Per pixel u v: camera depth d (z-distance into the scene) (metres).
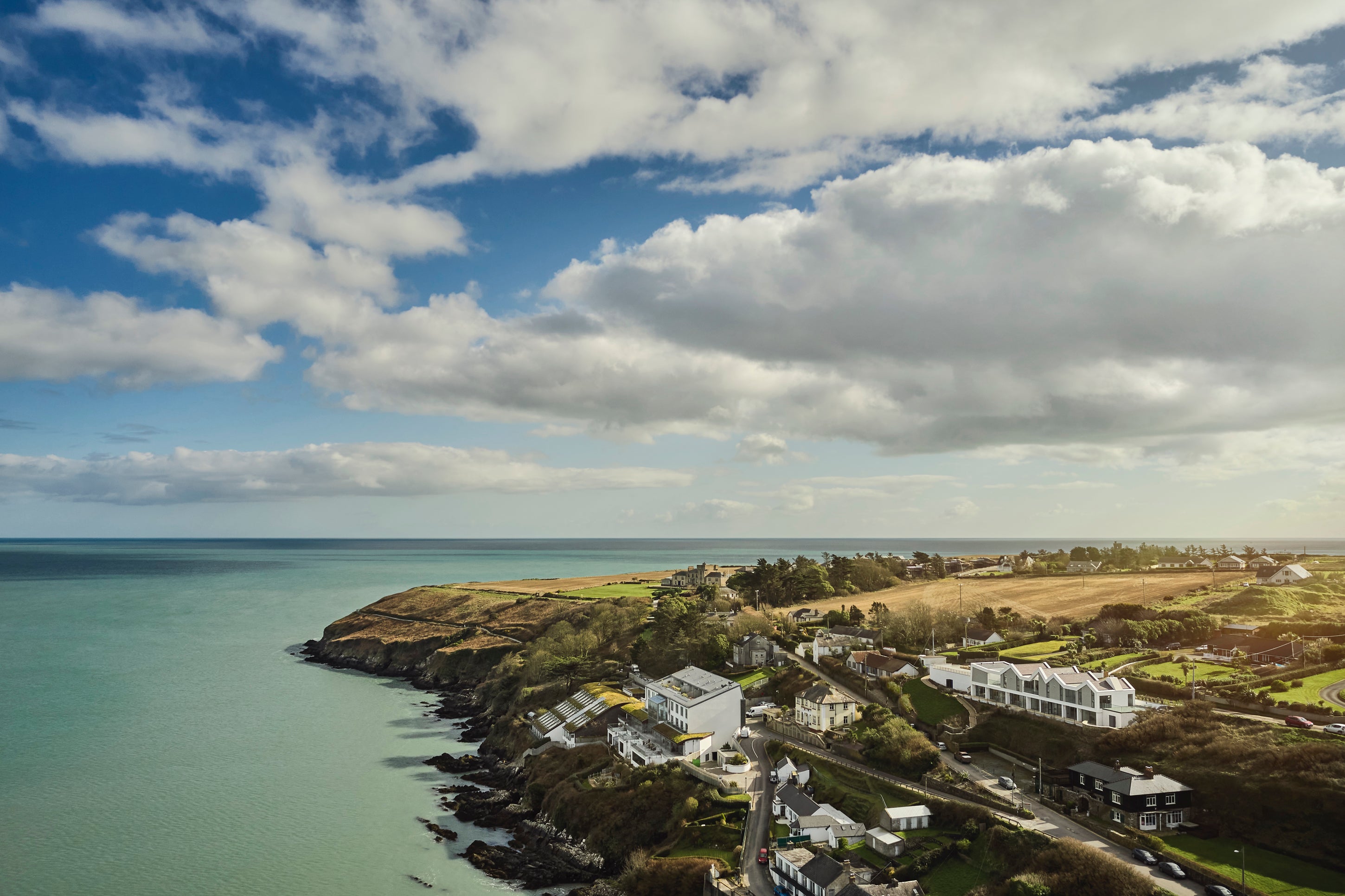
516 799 119.81
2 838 100.69
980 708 119.31
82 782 122.06
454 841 103.88
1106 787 85.50
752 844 92.25
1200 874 72.00
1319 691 105.25
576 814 107.25
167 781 123.38
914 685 135.25
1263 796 80.69
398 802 117.75
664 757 114.75
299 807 113.88
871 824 90.88
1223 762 87.31
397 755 142.25
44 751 137.12
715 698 122.44
